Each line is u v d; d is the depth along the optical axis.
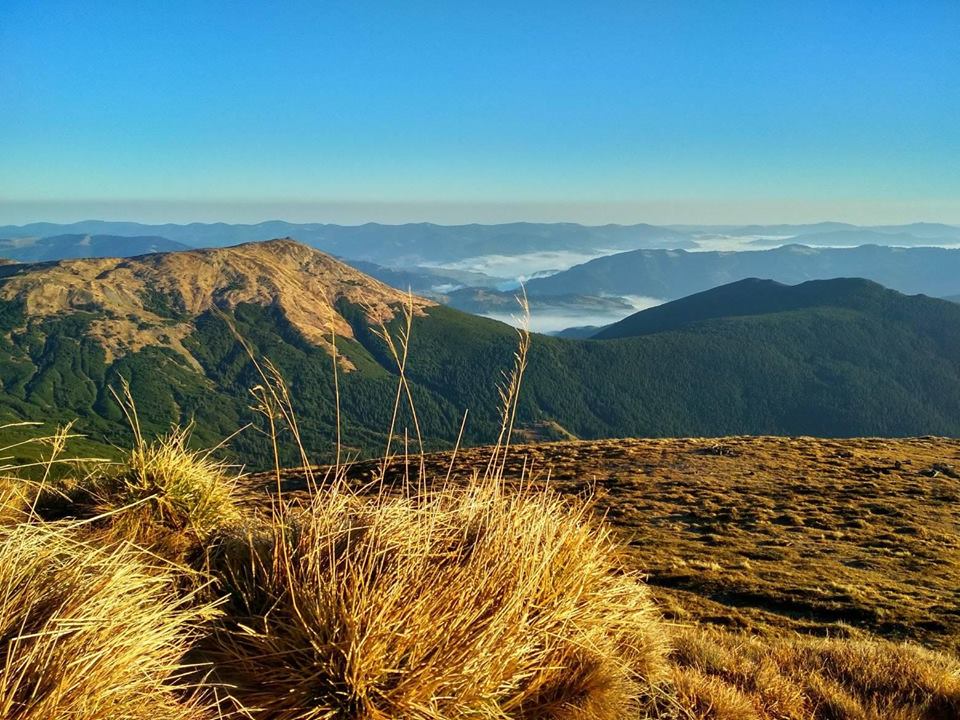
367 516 3.29
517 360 3.56
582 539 3.54
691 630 6.21
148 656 2.20
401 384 3.42
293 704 2.40
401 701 2.38
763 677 5.09
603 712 2.96
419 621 2.56
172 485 3.90
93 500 3.95
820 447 35.16
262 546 3.34
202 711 2.26
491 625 2.66
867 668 5.91
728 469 29.59
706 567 15.81
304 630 2.57
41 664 1.94
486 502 3.55
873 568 16.08
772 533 20.00
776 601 13.28
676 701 3.73
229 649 2.62
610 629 3.56
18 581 2.20
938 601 13.05
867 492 24.98
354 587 2.62
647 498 24.80
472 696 2.51
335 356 3.56
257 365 3.09
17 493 3.37
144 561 3.29
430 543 3.16
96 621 2.09
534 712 2.78
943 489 25.08
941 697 5.45
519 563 3.05
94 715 1.93
